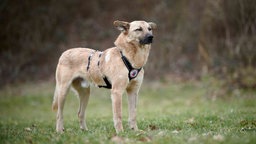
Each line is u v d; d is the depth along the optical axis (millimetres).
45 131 8891
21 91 21062
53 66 24188
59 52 24969
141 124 9406
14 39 25203
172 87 19875
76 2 26406
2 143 7332
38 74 23625
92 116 13180
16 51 25047
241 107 13219
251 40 17812
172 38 23531
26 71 23938
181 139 6648
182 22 23766
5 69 23906
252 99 15258
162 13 24516
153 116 11828
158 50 23281
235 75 17656
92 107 17453
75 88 9234
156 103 17406
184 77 21172
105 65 8336
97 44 24875
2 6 24672
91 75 8656
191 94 18297
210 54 19859
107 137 7098
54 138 7305
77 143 6684
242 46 18047
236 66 18219
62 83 8961
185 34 23453
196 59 22500
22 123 11539
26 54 24797
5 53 24734
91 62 8656
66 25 26188
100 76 8477
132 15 25547
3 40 25141
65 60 9055
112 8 26516
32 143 7141
